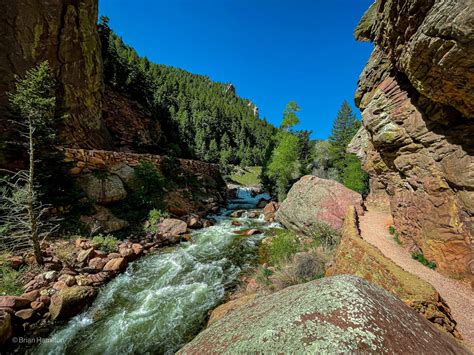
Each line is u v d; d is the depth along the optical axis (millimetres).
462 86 6418
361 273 7824
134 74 32562
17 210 8102
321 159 41312
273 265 11109
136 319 7391
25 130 10844
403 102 10969
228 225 18078
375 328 2068
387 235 12430
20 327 6375
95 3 20734
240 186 53031
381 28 10406
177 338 6707
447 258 8352
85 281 8492
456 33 5137
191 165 27250
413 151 10297
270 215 21219
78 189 12617
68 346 6375
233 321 2988
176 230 14633
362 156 23031
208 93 129500
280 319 2332
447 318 5711
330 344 1873
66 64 17203
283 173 27938
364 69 15266
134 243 12133
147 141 28922
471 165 7453
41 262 8406
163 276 9961
